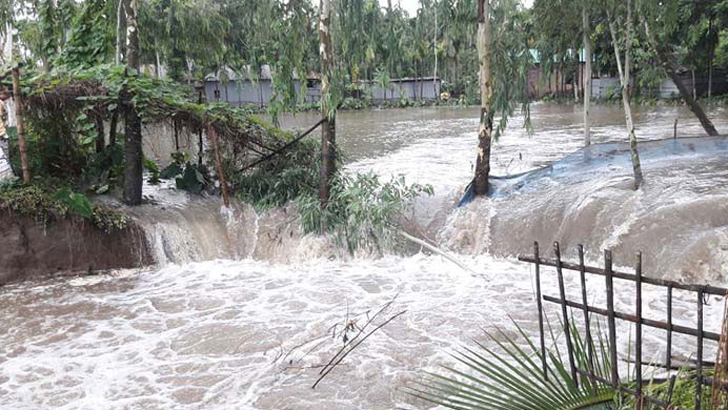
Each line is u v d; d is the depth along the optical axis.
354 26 10.95
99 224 9.73
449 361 6.53
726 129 20.34
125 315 8.06
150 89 10.45
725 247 7.93
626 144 12.30
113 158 11.35
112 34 12.60
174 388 6.12
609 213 9.38
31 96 9.95
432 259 10.19
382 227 10.31
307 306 8.30
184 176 11.71
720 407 2.28
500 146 19.81
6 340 7.33
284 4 11.19
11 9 13.84
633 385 2.89
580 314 7.55
